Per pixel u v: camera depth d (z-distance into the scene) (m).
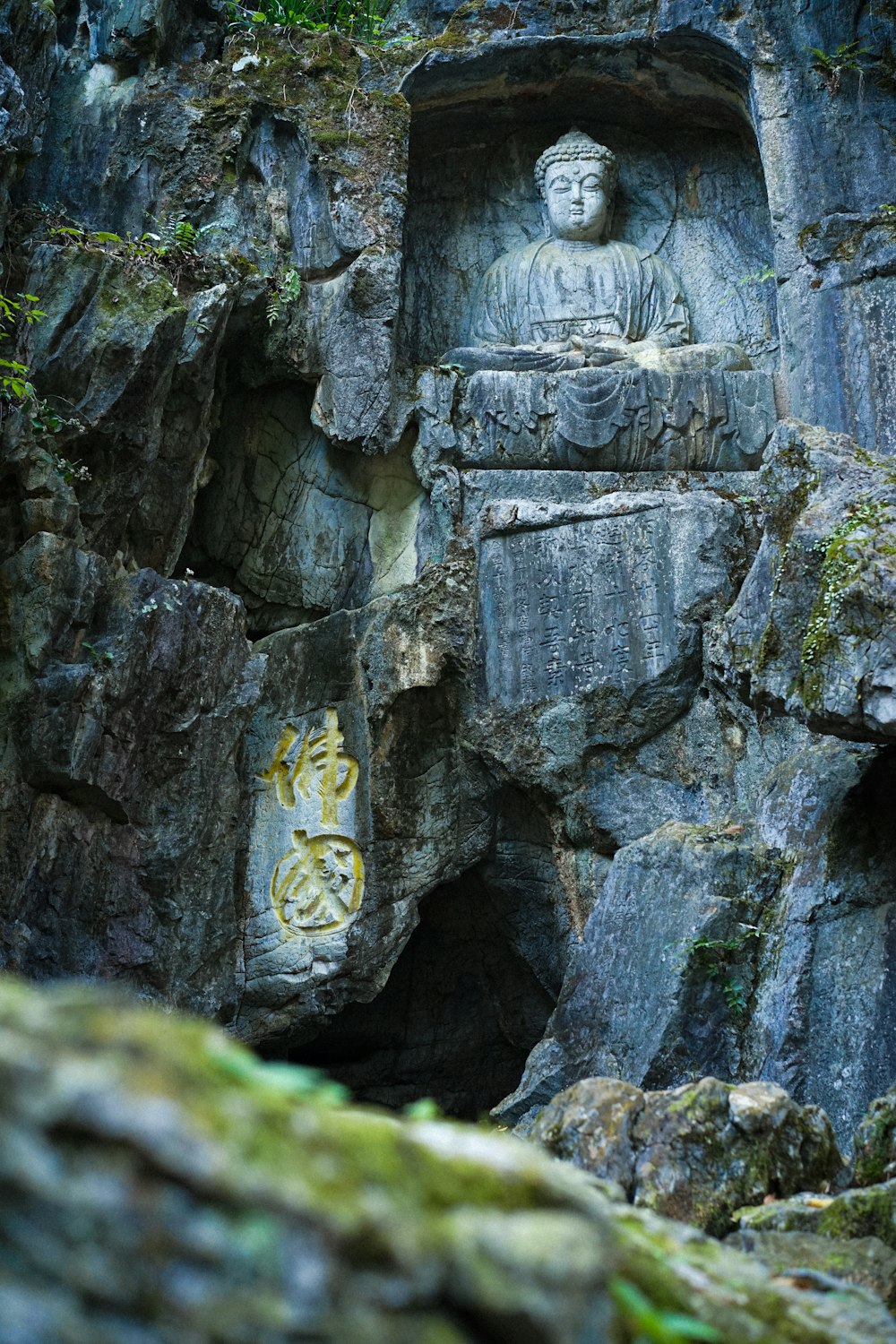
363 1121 1.88
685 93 12.76
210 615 10.45
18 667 9.79
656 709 10.80
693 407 11.61
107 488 10.55
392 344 11.63
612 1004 9.18
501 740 11.02
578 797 10.88
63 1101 1.54
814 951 8.74
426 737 11.27
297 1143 1.71
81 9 12.14
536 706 10.98
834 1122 8.25
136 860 10.17
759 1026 8.79
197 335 10.82
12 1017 1.63
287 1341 1.56
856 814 9.02
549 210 12.70
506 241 13.12
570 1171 3.47
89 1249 1.52
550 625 11.08
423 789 11.20
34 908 9.74
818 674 8.27
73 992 1.75
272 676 11.51
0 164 10.48
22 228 11.09
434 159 13.18
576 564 11.12
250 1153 1.65
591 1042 9.18
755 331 12.62
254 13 12.24
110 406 10.34
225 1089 1.71
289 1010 11.00
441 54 12.34
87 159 11.70
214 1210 1.58
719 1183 5.50
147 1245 1.54
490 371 11.81
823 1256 4.33
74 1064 1.58
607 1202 3.29
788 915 8.95
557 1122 5.69
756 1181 5.53
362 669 11.28
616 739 10.86
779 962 8.84
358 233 11.69
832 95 11.92
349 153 11.85
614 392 11.58
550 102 12.94
